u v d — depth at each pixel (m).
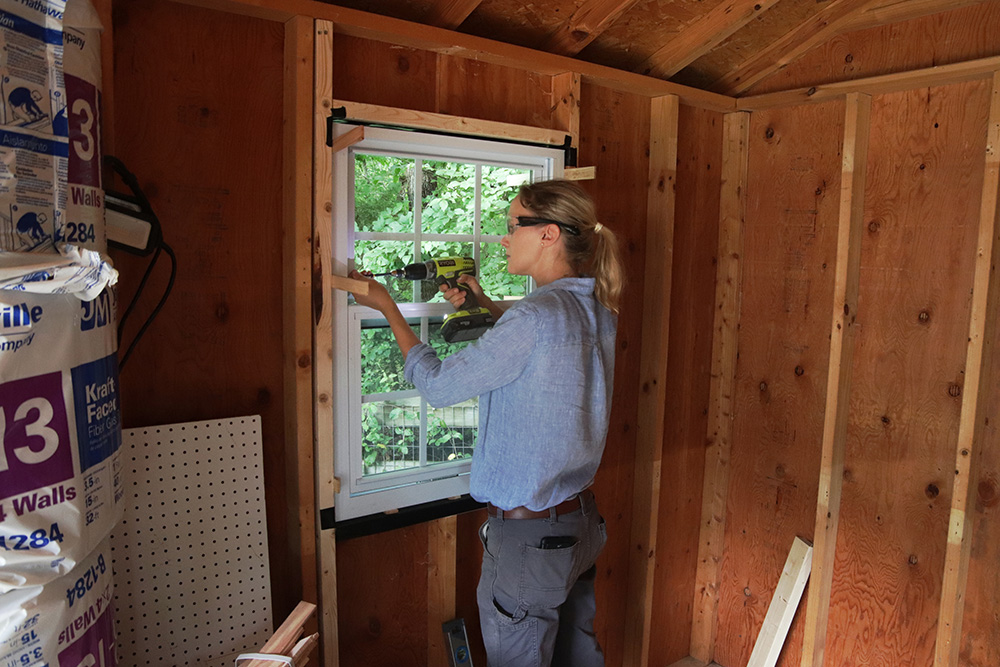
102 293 1.16
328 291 1.79
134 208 1.50
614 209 2.56
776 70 2.67
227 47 1.71
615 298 1.79
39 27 0.98
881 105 2.42
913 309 2.39
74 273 1.00
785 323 2.75
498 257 2.23
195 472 1.68
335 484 1.88
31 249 0.97
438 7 1.93
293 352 1.80
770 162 2.75
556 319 1.60
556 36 2.20
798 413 2.73
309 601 1.87
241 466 1.74
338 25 1.76
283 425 1.89
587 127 2.43
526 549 1.70
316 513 1.87
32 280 0.94
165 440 1.64
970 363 2.17
